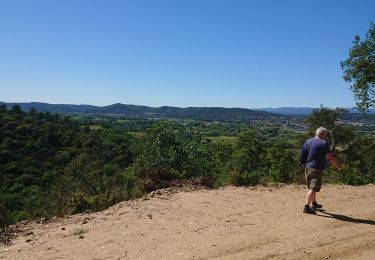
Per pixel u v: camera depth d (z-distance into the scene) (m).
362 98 24.86
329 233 6.99
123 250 5.84
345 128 40.03
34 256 5.54
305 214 8.20
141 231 6.72
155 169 11.88
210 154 17.78
